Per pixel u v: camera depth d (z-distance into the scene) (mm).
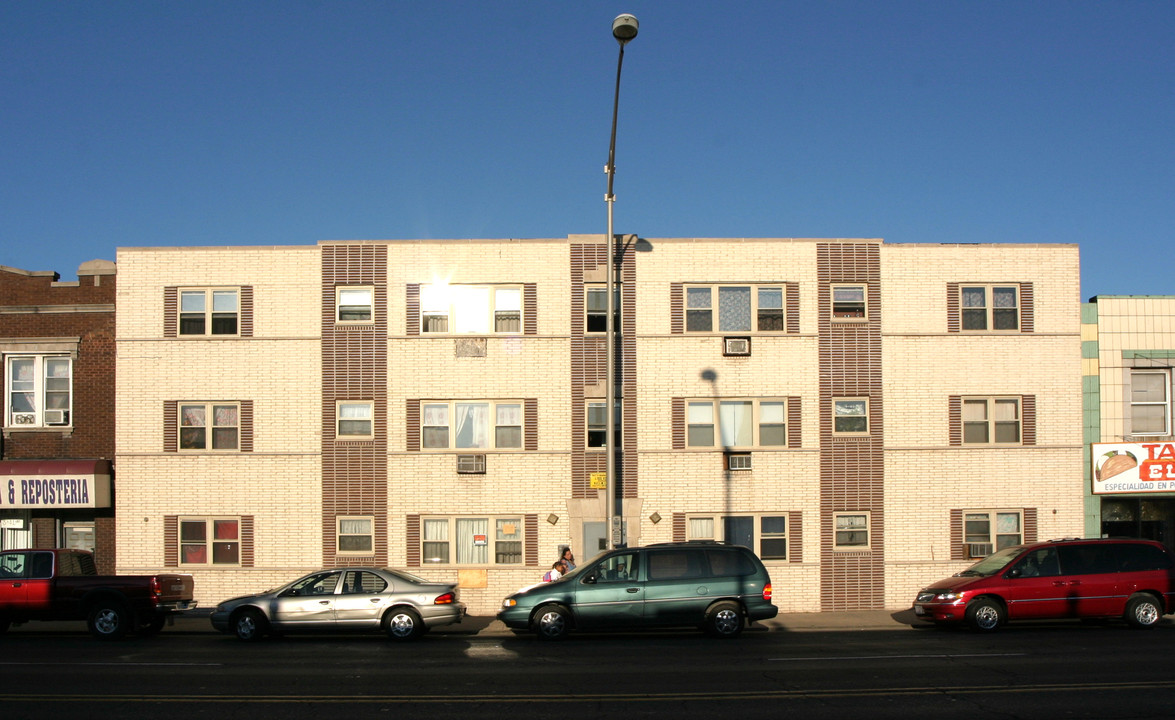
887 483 23844
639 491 23578
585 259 24016
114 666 14867
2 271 25172
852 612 23078
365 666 14742
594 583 18062
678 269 24078
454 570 23406
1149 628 18875
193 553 23688
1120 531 24453
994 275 24344
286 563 23516
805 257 24188
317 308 23969
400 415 23734
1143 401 24359
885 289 24203
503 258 24047
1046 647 16266
